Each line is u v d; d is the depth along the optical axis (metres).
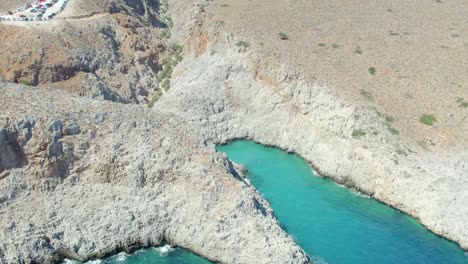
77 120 62.88
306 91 83.88
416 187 69.19
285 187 74.38
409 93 82.50
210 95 87.88
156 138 64.19
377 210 70.31
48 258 57.47
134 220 61.00
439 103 80.44
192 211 61.00
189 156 63.12
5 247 55.94
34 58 81.12
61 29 88.50
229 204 60.12
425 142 74.31
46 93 67.62
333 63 88.62
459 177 68.88
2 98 63.34
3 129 58.56
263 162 80.56
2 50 82.00
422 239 65.00
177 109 85.81
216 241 59.03
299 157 82.12
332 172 76.62
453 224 65.06
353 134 76.81
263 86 88.62
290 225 66.38
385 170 71.69
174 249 60.97
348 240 64.31
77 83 81.75
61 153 60.94
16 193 59.00
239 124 87.19
